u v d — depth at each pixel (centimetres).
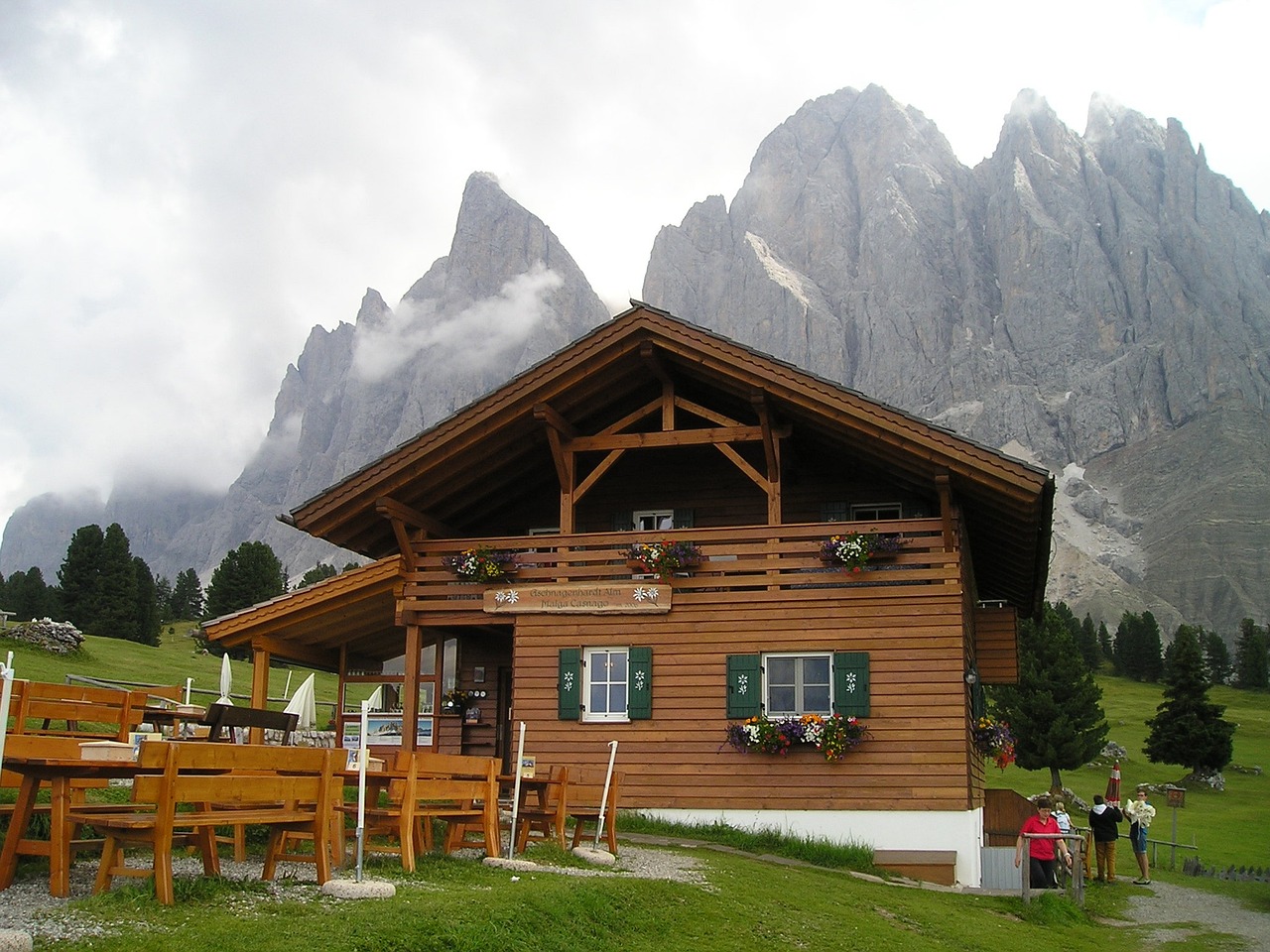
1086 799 6341
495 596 2214
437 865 1225
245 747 1003
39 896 964
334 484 2202
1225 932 1886
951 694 1995
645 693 2116
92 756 988
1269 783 7550
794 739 2011
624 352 2150
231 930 842
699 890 1345
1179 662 7731
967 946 1412
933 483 2130
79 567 7494
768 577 2109
